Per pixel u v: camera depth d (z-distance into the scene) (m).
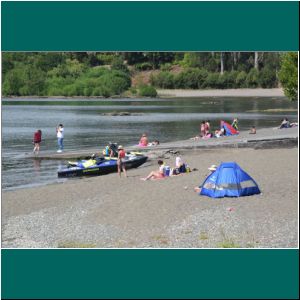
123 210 25.72
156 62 194.75
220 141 51.03
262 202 26.00
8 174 38.66
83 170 37.78
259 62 181.12
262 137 53.62
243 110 105.94
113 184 32.41
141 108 116.38
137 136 62.38
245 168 34.44
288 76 68.62
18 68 179.12
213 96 165.62
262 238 21.09
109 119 87.75
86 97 174.00
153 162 41.62
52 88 176.88
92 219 24.70
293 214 23.88
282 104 123.31
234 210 24.83
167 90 181.88
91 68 186.62
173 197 27.45
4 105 131.75
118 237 21.98
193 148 47.59
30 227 23.92
